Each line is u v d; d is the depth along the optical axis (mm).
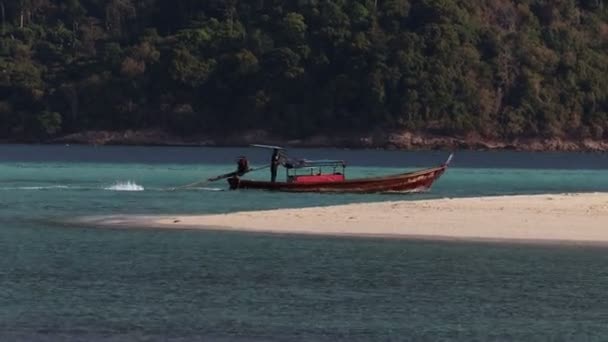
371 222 122500
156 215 140750
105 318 80188
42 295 87625
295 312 81875
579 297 86062
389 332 76375
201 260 102125
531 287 89500
